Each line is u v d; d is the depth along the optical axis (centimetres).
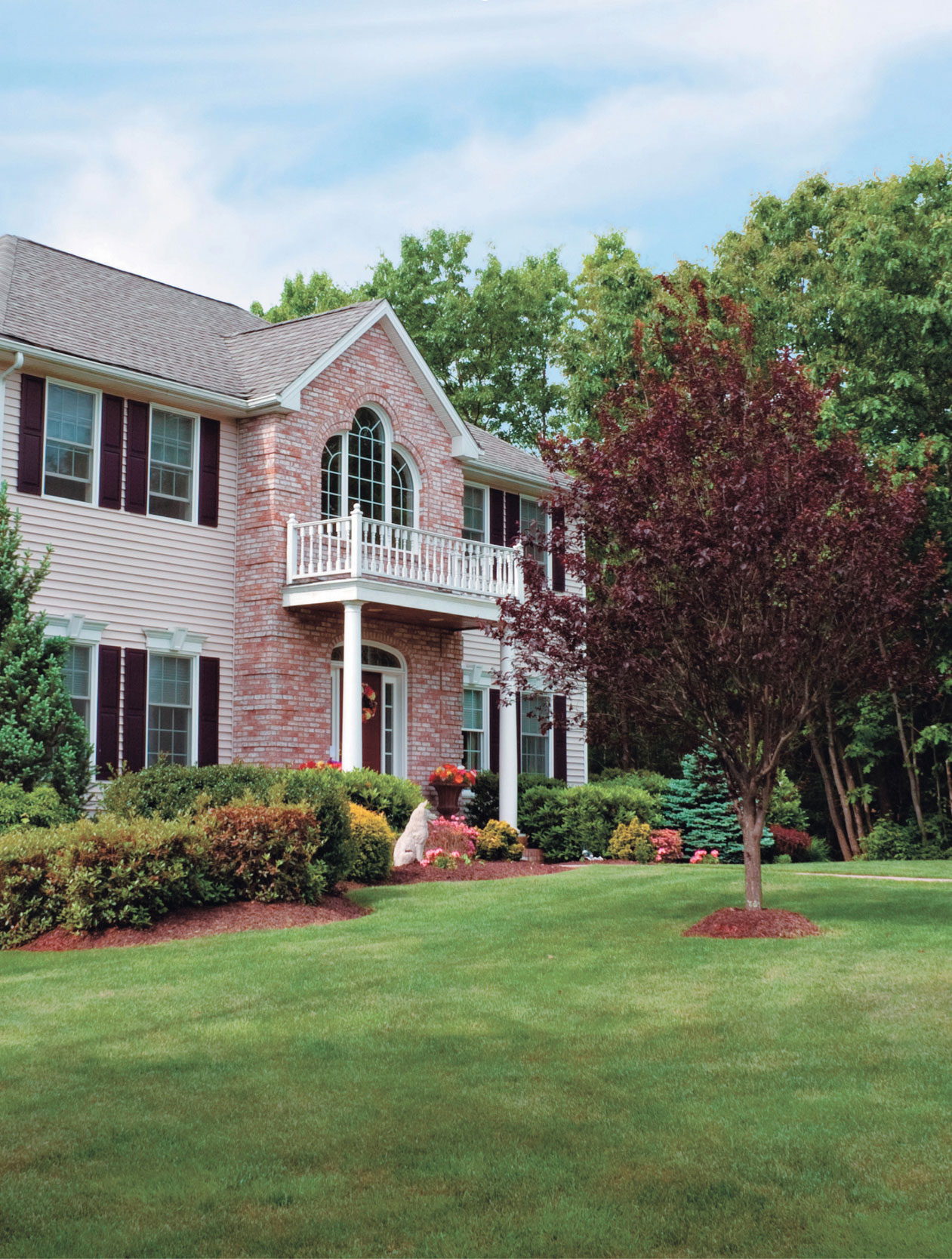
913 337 2528
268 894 1246
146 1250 456
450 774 2106
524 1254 450
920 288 2575
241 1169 535
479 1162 538
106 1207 496
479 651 2442
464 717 2420
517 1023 778
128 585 1836
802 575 1048
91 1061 710
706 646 1081
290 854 1263
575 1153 547
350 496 2116
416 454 2245
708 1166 528
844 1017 767
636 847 2205
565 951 1005
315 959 989
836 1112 589
